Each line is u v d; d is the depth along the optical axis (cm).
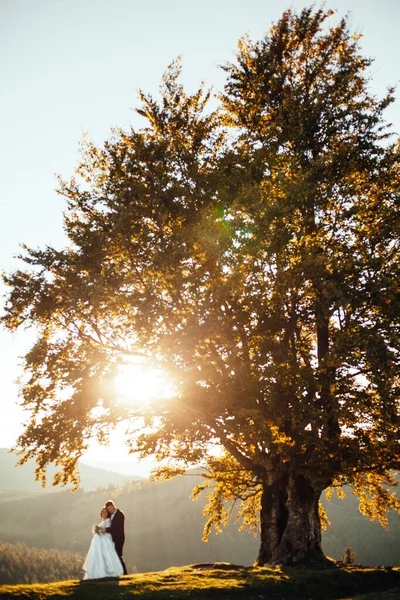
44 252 1928
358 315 1967
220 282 1759
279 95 2342
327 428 1853
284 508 2019
